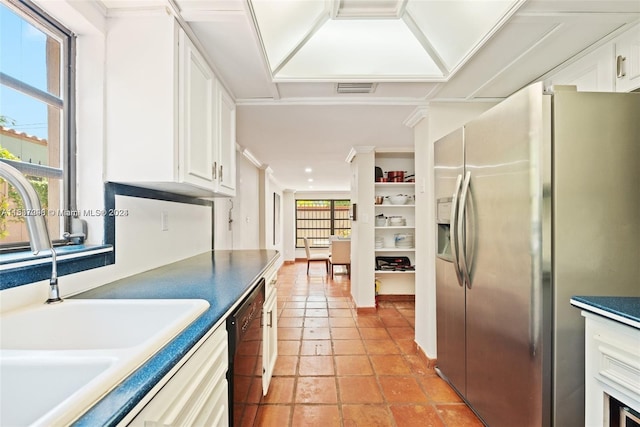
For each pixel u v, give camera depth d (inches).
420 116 95.3
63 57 50.9
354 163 161.0
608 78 57.9
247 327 53.6
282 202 332.8
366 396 77.8
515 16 51.3
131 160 52.5
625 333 36.8
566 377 47.9
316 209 369.7
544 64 67.8
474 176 65.1
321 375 88.3
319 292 194.5
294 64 71.2
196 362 32.7
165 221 75.9
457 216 70.7
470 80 75.8
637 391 35.0
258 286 65.1
